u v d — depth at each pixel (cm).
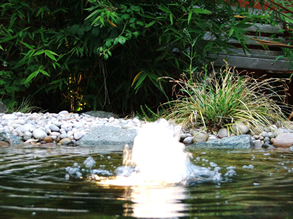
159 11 598
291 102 754
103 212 129
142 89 659
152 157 227
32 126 438
